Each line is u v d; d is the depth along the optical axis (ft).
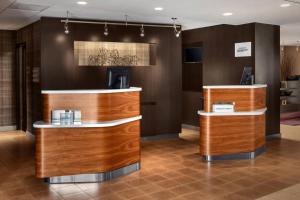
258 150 23.65
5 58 33.73
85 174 17.67
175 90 30.71
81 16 25.75
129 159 19.38
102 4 21.33
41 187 16.99
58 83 26.37
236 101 22.47
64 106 17.44
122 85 19.25
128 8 22.63
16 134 32.14
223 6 22.00
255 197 15.46
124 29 28.37
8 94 34.04
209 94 22.13
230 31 29.99
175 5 21.70
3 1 20.57
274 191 16.24
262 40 28.76
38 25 26.63
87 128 17.47
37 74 27.32
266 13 24.48
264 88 24.50
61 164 17.38
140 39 29.07
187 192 16.15
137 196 15.65
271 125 29.84
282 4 21.47
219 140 22.11
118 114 18.53
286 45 57.00
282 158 22.76
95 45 28.02
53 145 17.22
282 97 51.93
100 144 17.65
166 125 30.40
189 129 35.14
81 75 27.12
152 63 30.04
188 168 20.33
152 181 17.84
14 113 34.42
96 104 17.52
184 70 35.68
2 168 20.57
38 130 17.10
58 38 26.20
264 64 28.91
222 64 30.76
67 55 26.55
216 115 21.95
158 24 29.53
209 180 17.97
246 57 28.78
